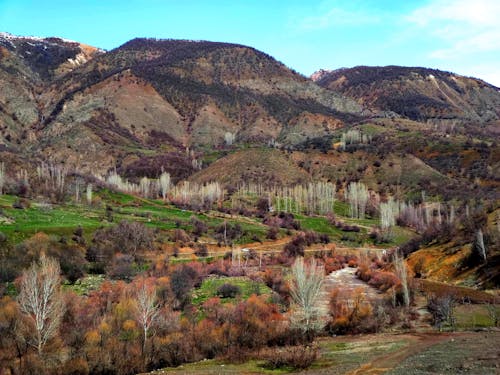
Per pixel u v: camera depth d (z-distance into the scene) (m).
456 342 58.34
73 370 55.06
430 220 185.38
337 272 126.81
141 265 104.50
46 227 108.94
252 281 100.06
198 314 75.00
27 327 58.97
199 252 127.31
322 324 73.94
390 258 138.12
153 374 55.69
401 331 71.50
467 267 107.69
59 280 75.12
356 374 48.34
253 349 64.88
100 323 63.91
